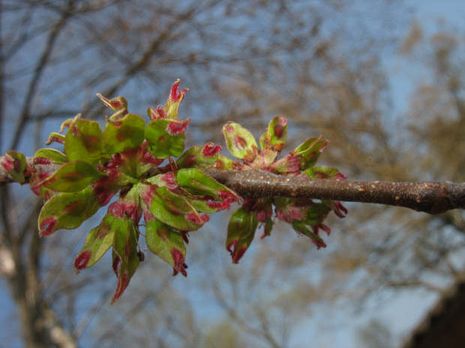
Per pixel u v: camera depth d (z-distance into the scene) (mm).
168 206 1308
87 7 10836
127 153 1317
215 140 11539
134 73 11578
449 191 1137
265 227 1618
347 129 12898
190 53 11273
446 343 10484
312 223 1609
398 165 13469
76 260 1321
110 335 13805
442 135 13781
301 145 1557
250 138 1602
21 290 12008
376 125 13148
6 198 12312
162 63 11344
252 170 1351
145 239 1350
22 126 11906
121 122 1275
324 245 1609
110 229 1337
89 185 1316
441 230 13680
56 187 1265
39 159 1335
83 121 1266
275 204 1613
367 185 1211
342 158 12977
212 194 1311
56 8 10805
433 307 10320
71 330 12695
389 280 14078
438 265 13797
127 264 1341
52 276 12602
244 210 1584
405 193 1169
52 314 12312
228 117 11633
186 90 1390
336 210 1609
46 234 1304
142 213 1345
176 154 1331
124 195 1338
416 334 10703
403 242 13961
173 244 1345
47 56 11711
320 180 1264
